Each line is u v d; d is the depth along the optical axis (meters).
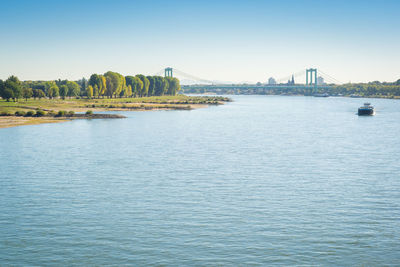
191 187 65.25
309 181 69.44
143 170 77.00
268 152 97.38
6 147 102.75
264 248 42.97
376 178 71.81
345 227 48.62
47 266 39.28
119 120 180.62
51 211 53.53
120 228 47.94
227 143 112.06
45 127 148.75
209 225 48.94
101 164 82.19
